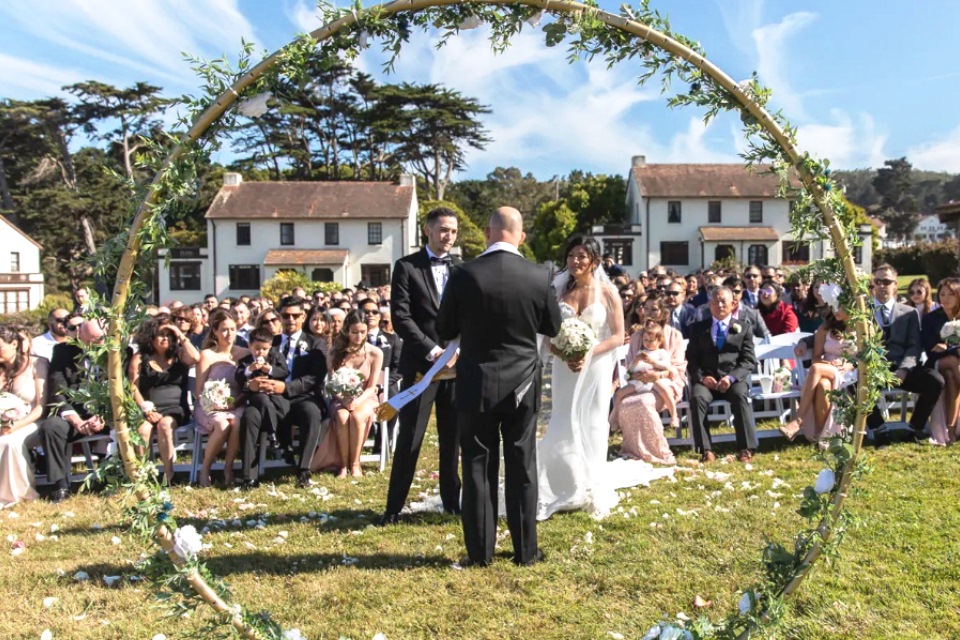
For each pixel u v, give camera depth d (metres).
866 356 3.47
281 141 50.19
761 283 10.55
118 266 3.34
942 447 6.59
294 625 3.57
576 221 48.81
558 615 3.61
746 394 6.75
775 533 4.59
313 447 6.31
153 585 3.34
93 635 3.52
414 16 3.47
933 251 41.16
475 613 3.66
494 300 4.09
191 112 3.33
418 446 5.11
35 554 4.63
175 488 6.23
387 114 50.41
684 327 7.62
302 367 6.75
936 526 4.56
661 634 3.13
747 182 42.41
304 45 3.35
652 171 43.78
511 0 3.42
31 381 6.32
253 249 41.44
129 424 3.35
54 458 6.05
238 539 4.84
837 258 3.54
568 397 5.18
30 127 50.44
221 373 6.60
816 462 6.34
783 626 3.35
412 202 43.34
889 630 3.35
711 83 3.51
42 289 40.66
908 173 110.25
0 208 54.25
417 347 5.03
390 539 4.77
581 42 3.53
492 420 4.22
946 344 6.82
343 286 39.19
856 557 4.13
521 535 4.22
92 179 47.50
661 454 6.59
